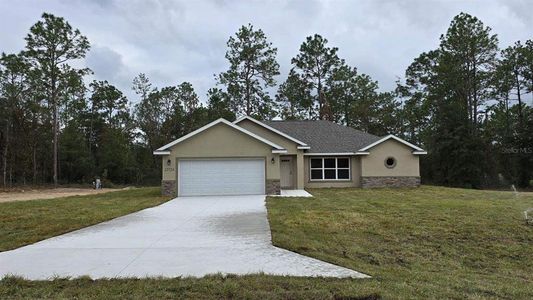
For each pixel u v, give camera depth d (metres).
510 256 8.16
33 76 37.91
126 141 48.44
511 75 40.38
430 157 40.31
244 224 10.13
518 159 38.25
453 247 8.56
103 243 7.88
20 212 13.16
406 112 47.38
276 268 5.99
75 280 5.38
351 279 5.48
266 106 45.38
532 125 37.88
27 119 39.38
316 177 24.88
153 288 5.02
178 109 48.78
